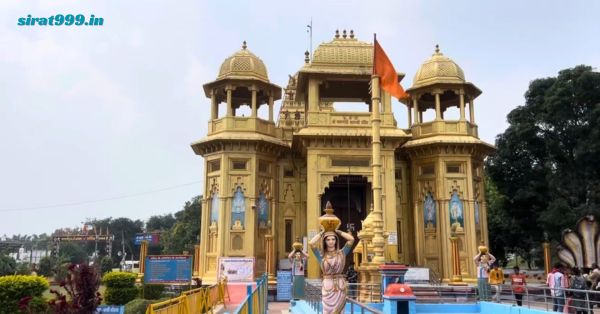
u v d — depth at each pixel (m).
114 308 15.23
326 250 8.54
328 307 8.30
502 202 34.94
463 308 18.00
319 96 28.23
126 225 136.12
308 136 25.69
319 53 27.34
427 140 27.95
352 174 25.94
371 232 18.55
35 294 16.06
